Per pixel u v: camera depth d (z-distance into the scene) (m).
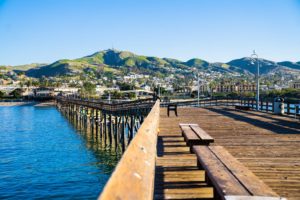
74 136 41.81
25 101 141.75
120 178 1.68
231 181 3.79
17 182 20.47
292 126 14.52
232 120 17.67
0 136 43.06
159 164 7.44
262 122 16.39
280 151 8.62
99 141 37.34
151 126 4.76
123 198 1.48
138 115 30.09
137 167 2.14
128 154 2.21
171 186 5.81
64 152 30.45
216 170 4.36
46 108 109.69
